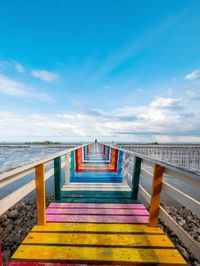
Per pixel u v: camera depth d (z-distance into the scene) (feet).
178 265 6.38
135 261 6.43
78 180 18.07
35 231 8.25
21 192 6.90
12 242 11.10
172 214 17.30
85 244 7.33
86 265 6.35
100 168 25.04
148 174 10.65
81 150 28.84
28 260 6.47
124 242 7.54
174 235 11.51
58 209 10.77
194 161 71.67
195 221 16.20
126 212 10.46
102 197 12.94
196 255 5.83
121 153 20.99
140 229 8.59
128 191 14.40
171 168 6.22
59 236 7.88
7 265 6.29
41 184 8.61
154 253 6.88
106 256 6.65
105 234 8.13
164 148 157.79
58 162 12.28
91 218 9.62
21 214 16.40
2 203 5.59
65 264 6.36
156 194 8.73
